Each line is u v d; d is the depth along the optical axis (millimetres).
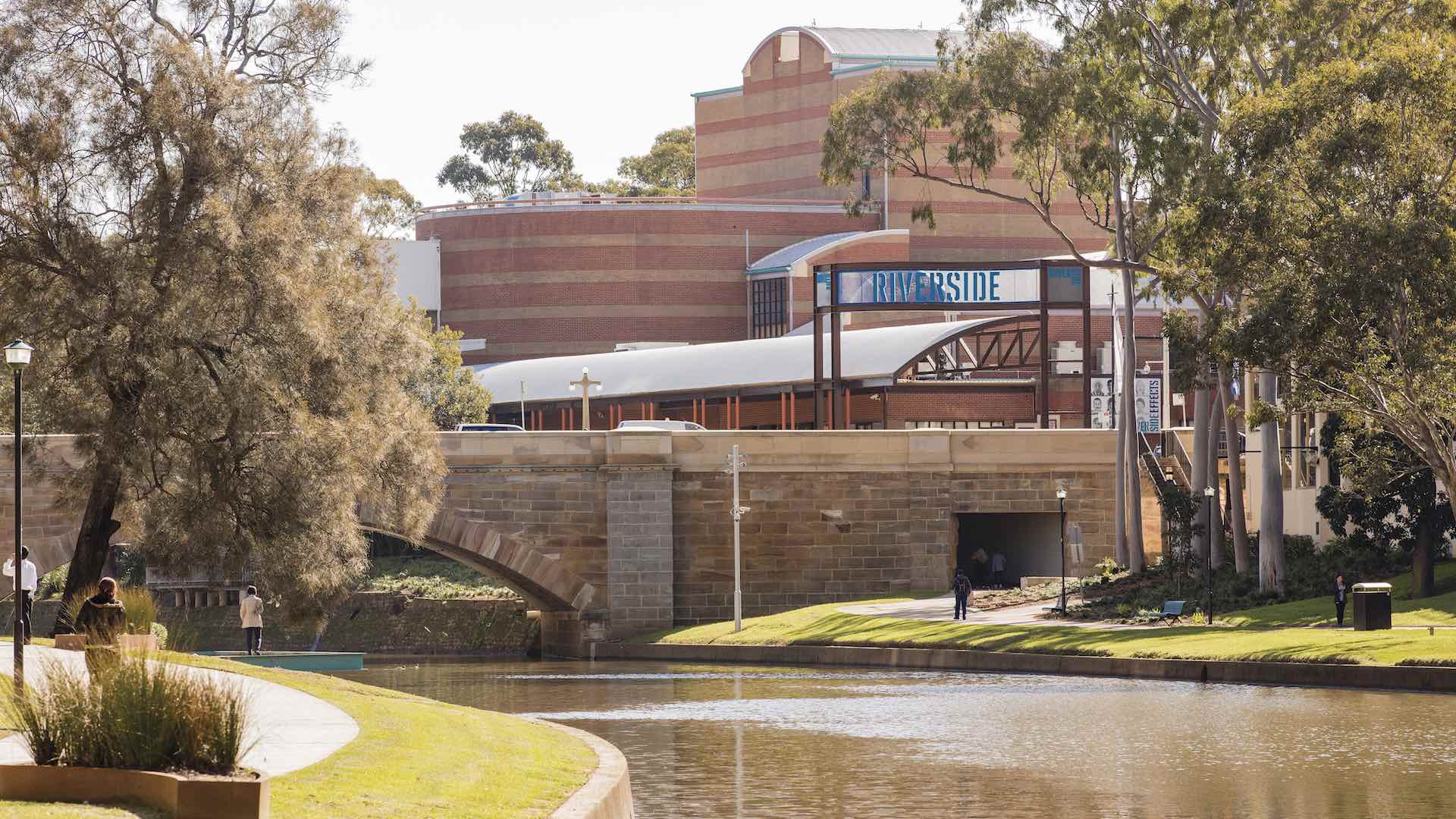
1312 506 63250
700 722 33281
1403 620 46344
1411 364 40156
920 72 56469
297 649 74438
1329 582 53844
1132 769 25219
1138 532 60125
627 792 19359
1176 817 20953
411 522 42750
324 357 38000
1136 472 60188
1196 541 58719
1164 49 55812
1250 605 52625
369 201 46469
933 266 75750
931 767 25828
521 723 25203
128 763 13852
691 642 57875
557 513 62062
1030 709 34562
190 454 37688
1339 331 40906
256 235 37000
